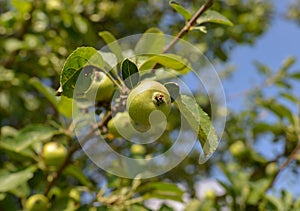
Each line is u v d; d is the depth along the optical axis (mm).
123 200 850
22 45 1235
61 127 856
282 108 1243
